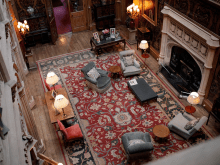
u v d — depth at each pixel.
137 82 8.13
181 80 8.48
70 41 11.76
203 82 6.99
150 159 5.99
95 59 10.20
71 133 6.30
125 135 6.04
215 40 5.88
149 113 7.38
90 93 8.31
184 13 7.14
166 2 8.03
